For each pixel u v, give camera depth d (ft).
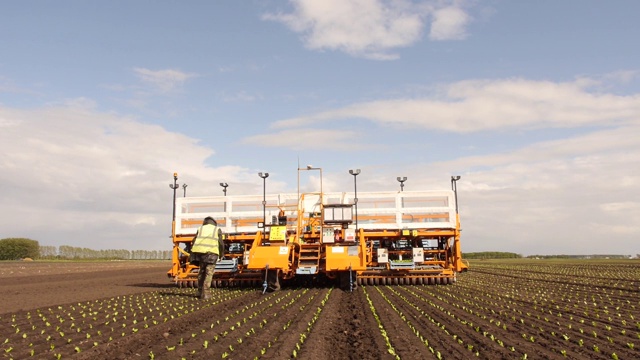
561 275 100.83
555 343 28.09
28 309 41.60
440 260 67.67
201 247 50.19
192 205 67.56
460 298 50.34
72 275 101.45
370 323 34.17
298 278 65.98
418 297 50.80
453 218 66.03
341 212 63.57
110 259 297.53
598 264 176.35
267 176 67.36
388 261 65.36
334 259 57.31
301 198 66.74
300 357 24.17
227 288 63.36
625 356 24.84
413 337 29.35
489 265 169.27
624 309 43.75
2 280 84.07
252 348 26.58
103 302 47.01
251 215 66.54
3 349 25.89
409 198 66.59
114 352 25.75
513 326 33.50
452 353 25.27
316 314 38.29
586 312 40.57
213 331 31.27
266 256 57.06
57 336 29.78
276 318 36.68
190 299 50.34
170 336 30.07
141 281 82.48
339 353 25.57
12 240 246.88
